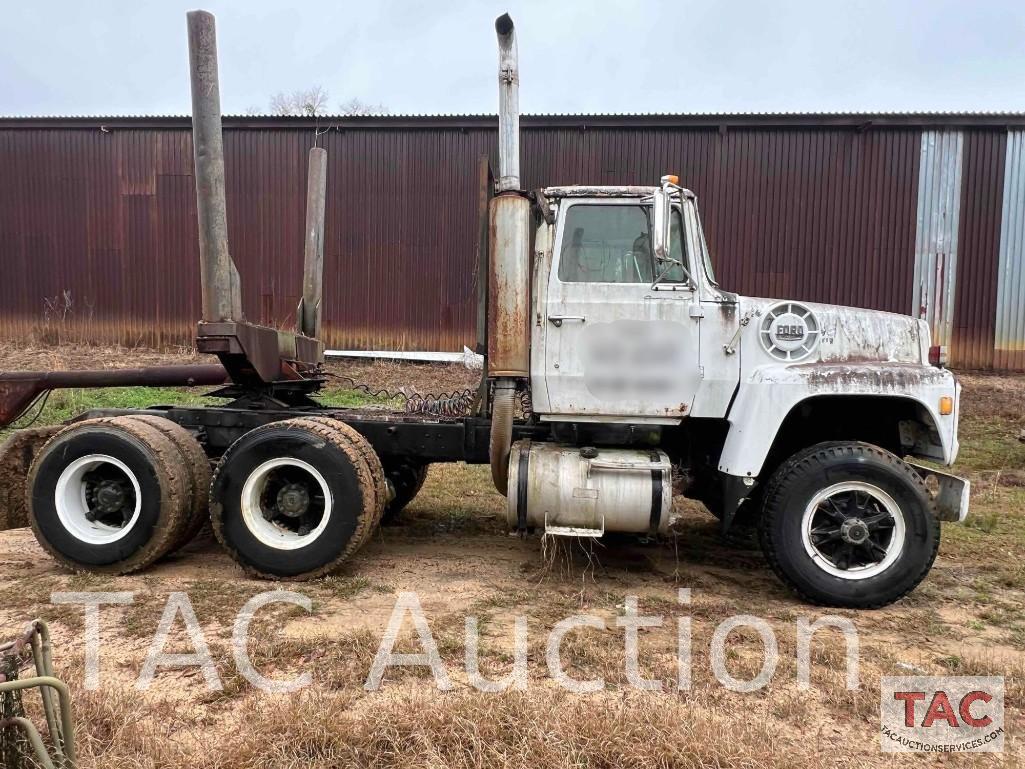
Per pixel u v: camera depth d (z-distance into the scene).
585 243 4.14
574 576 4.22
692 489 4.53
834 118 11.64
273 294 12.81
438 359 12.40
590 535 3.89
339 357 12.61
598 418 4.13
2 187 13.16
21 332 13.28
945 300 11.84
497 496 6.43
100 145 13.01
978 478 7.52
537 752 2.23
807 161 11.84
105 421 4.12
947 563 4.65
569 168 12.07
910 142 11.70
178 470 4.08
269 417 4.61
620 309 4.05
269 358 4.74
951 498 3.82
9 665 1.91
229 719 2.52
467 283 12.48
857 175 11.80
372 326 12.70
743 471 3.82
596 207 4.13
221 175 4.21
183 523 4.11
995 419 10.04
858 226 11.85
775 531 3.82
